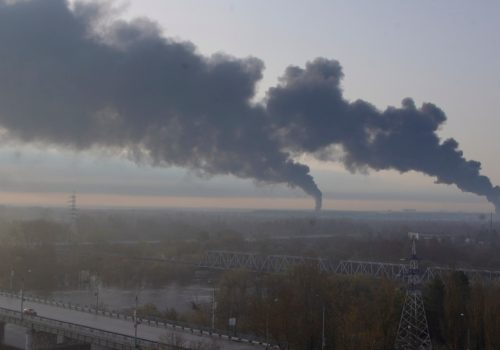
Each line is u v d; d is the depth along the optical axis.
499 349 115.38
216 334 122.75
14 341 156.38
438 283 134.25
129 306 189.62
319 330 120.19
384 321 119.38
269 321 125.00
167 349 106.25
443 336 126.75
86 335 123.31
